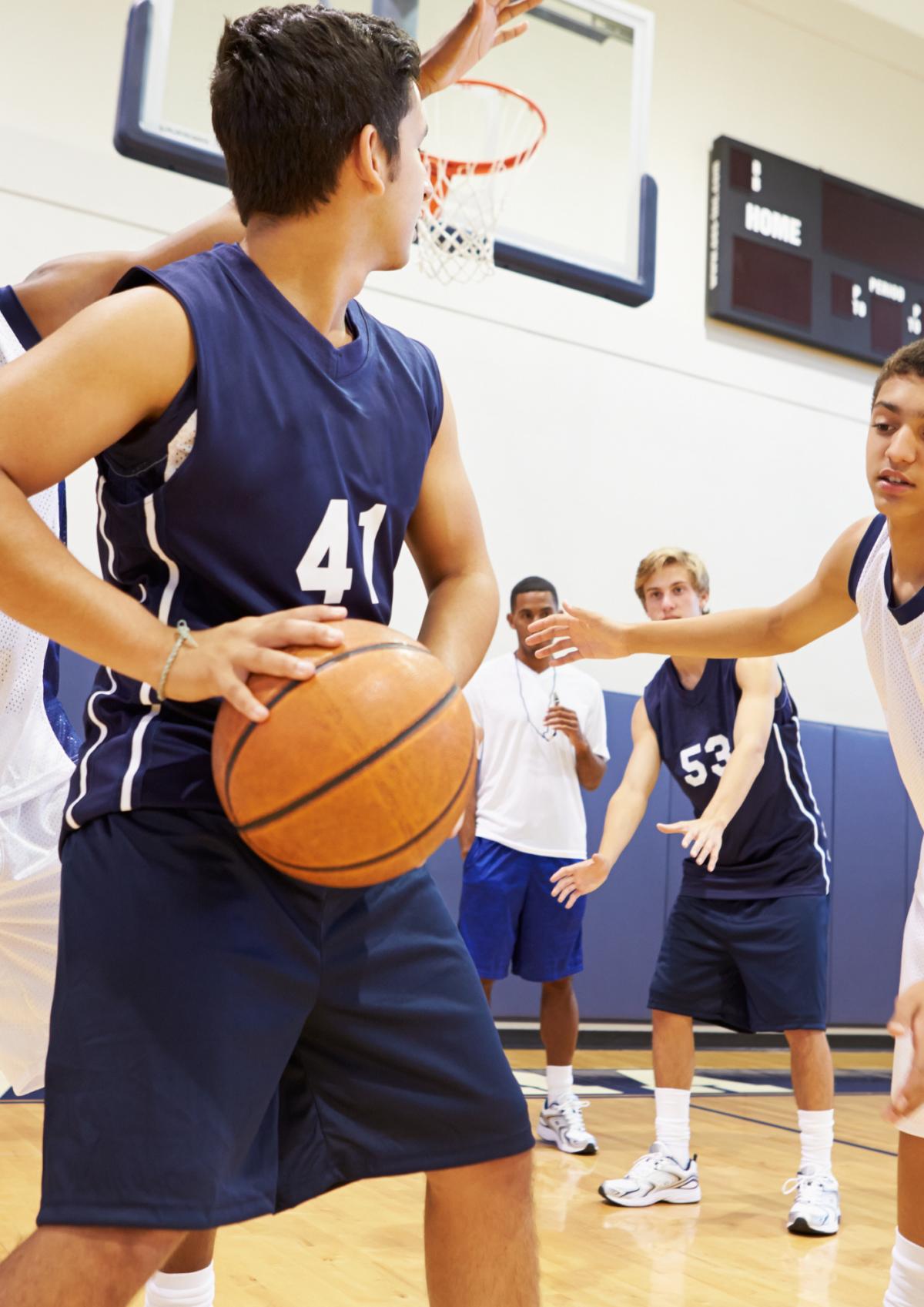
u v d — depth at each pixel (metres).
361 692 0.89
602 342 5.99
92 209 4.88
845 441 6.61
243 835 0.91
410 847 0.91
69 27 4.98
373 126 1.00
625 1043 5.52
